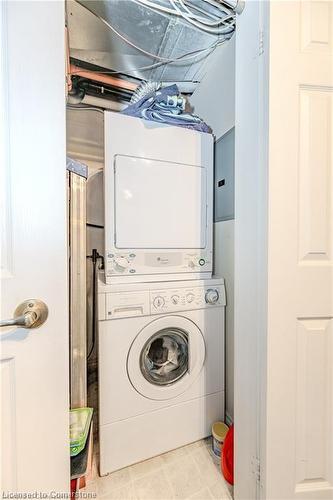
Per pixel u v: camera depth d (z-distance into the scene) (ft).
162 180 4.45
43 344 2.22
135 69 5.63
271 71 2.59
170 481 3.68
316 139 2.72
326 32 2.70
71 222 3.63
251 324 2.99
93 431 4.37
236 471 3.30
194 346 4.35
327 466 2.85
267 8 2.64
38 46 2.15
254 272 2.93
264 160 2.71
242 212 3.16
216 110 5.22
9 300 2.09
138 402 3.94
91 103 6.12
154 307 4.02
